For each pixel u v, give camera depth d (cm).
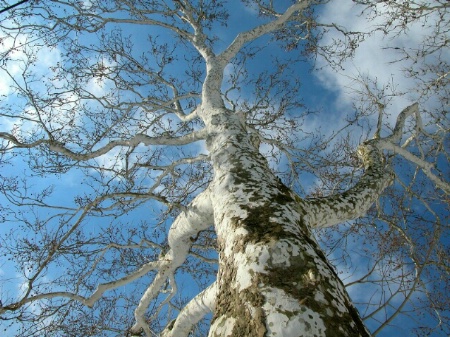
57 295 484
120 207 671
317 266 236
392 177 587
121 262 764
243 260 245
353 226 673
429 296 561
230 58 662
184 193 719
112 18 734
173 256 507
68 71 773
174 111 716
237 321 214
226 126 464
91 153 547
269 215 283
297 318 196
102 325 688
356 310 230
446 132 662
